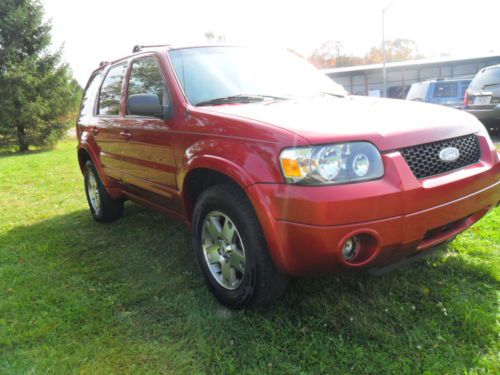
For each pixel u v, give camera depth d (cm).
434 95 1370
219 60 321
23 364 217
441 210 212
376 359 202
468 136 246
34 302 280
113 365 212
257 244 222
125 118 351
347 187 192
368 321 231
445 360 198
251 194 212
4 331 246
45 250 382
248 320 241
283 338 225
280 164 203
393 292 258
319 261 200
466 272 277
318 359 207
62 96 1980
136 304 271
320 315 240
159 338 233
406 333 217
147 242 383
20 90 1833
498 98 841
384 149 204
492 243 317
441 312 235
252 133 220
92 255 363
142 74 338
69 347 229
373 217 194
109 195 428
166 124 287
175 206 307
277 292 234
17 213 546
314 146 196
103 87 424
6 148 1914
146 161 321
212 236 259
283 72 338
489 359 197
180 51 321
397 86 2767
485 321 221
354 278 275
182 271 315
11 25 1848
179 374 204
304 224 195
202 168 251
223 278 257
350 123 215
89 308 268
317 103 274
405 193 199
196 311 254
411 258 236
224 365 207
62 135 2006
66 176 848
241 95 293
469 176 225
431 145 221
